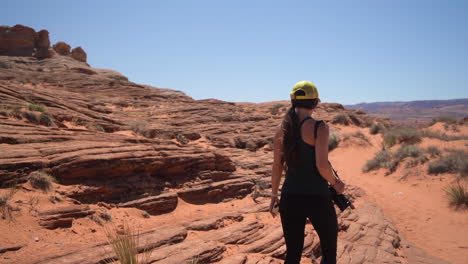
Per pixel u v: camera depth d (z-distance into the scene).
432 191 12.66
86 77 38.62
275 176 2.87
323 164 2.48
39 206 5.13
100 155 6.81
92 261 3.92
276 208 2.93
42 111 10.38
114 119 14.30
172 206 7.08
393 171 15.82
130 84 39.34
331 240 2.62
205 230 5.96
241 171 10.80
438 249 8.03
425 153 16.19
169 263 4.24
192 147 10.55
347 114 31.89
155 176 7.87
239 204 8.30
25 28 58.56
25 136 7.04
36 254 4.03
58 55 60.53
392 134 22.58
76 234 4.84
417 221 10.16
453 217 10.09
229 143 18.81
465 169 13.00
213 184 8.58
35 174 5.71
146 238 4.96
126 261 3.66
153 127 14.70
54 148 6.75
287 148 2.63
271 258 5.09
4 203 4.78
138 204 6.50
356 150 22.02
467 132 23.48
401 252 7.46
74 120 11.59
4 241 4.08
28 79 34.44
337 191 2.67
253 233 5.98
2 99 10.31
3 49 56.97
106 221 5.55
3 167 5.50
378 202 12.08
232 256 4.92
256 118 28.41
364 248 6.79
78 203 5.78
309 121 2.61
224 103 36.53
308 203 2.56
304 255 5.56
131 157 7.22
